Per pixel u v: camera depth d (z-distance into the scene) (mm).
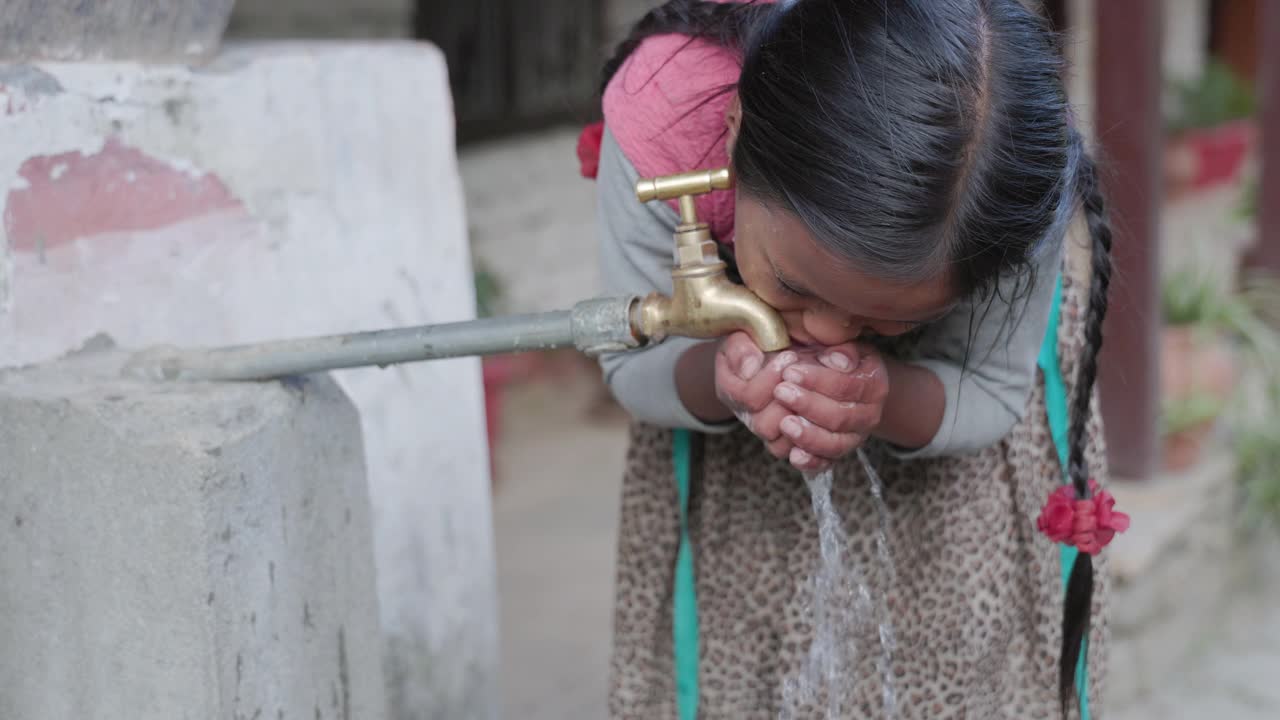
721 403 1242
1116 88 2844
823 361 1079
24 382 1159
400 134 1618
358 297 1568
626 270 1290
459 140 4676
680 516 1431
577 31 5008
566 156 5074
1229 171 7219
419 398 1654
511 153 4867
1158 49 2805
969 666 1345
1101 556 1417
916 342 1287
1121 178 2865
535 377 4895
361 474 1267
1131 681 2695
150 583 1087
